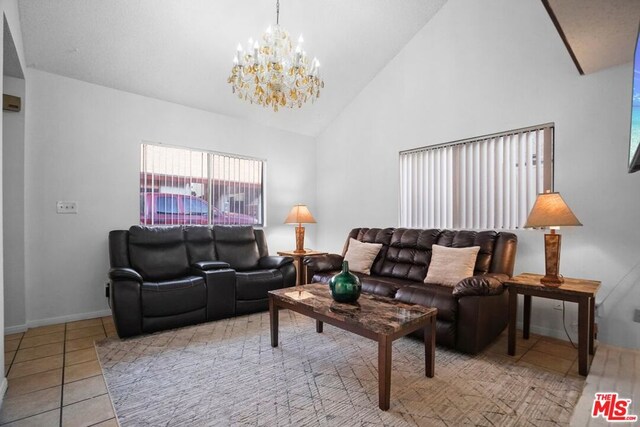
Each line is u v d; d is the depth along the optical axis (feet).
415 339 8.93
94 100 10.98
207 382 6.55
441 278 9.57
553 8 6.13
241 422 5.27
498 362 7.56
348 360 7.58
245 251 13.01
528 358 7.79
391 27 12.39
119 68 10.80
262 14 10.62
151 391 6.21
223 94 13.08
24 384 6.46
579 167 8.94
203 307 10.18
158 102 12.39
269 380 6.64
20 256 9.49
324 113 15.98
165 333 9.34
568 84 9.16
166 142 12.56
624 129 8.28
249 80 9.93
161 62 11.04
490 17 10.79
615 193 8.39
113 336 9.12
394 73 13.76
